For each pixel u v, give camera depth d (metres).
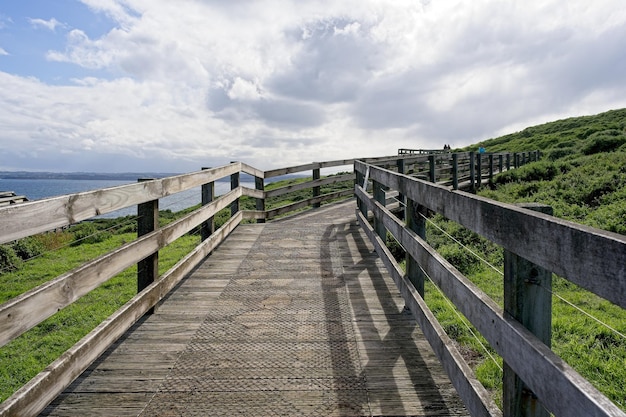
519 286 1.51
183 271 4.28
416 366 2.74
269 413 2.25
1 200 15.98
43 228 2.02
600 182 9.38
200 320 3.54
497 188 12.92
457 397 2.38
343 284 4.48
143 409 2.29
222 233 6.16
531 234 1.36
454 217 2.16
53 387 2.04
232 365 2.78
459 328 3.98
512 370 1.51
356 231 7.38
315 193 11.10
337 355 2.91
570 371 1.13
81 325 4.91
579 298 4.76
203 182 5.06
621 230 6.43
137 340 3.16
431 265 2.59
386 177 4.39
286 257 5.62
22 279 7.25
